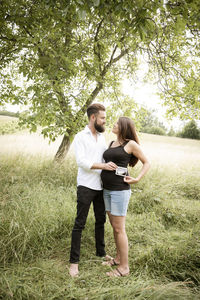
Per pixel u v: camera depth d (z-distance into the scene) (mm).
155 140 23844
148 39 3840
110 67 5051
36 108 3348
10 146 6711
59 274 1971
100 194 2295
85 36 4645
